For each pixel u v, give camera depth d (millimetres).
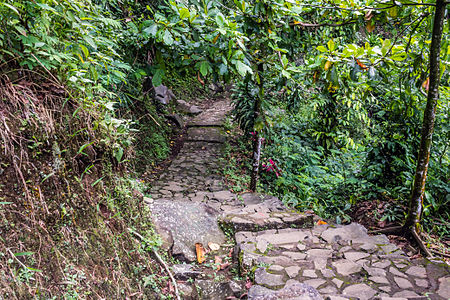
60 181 1962
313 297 2168
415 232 3482
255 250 3055
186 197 4672
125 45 3625
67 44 2098
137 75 2967
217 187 5109
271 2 3223
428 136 3326
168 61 3188
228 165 5945
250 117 6172
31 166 1831
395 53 3346
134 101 5734
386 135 4625
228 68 3010
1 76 1806
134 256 2324
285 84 3846
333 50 3289
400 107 4270
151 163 5926
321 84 3910
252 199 4543
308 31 4684
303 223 3768
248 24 3279
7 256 1572
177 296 2344
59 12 1924
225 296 2502
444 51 3631
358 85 4168
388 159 4633
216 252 3201
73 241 1924
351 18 3994
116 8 4461
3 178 1699
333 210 4559
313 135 6359
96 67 2621
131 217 2498
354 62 3266
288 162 5754
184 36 2729
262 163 5594
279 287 2447
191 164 6066
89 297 1833
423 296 2338
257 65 3705
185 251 3021
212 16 2828
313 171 5496
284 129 6598
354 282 2537
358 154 5918
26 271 1605
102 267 2021
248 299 2309
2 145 1715
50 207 1871
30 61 1895
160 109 7695
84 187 2113
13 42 1854
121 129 2432
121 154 2320
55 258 1777
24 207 1737
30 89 1933
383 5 3439
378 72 3414
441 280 2543
